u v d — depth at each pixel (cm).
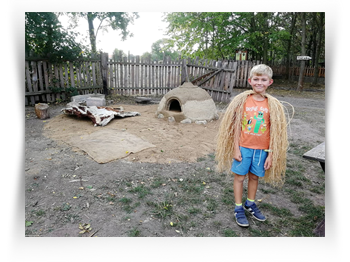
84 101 859
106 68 1073
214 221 277
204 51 1939
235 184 271
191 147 482
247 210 294
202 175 379
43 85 888
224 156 279
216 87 1045
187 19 1647
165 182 354
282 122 251
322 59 2789
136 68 1123
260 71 238
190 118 645
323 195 340
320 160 241
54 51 863
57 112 768
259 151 252
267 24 1859
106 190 329
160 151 457
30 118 674
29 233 250
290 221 281
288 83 1969
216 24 1706
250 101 253
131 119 658
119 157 424
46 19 816
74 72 977
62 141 499
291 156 477
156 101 1037
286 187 360
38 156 424
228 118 266
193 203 308
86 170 379
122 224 266
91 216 277
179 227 265
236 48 1841
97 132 549
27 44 813
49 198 307
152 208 295
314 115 839
